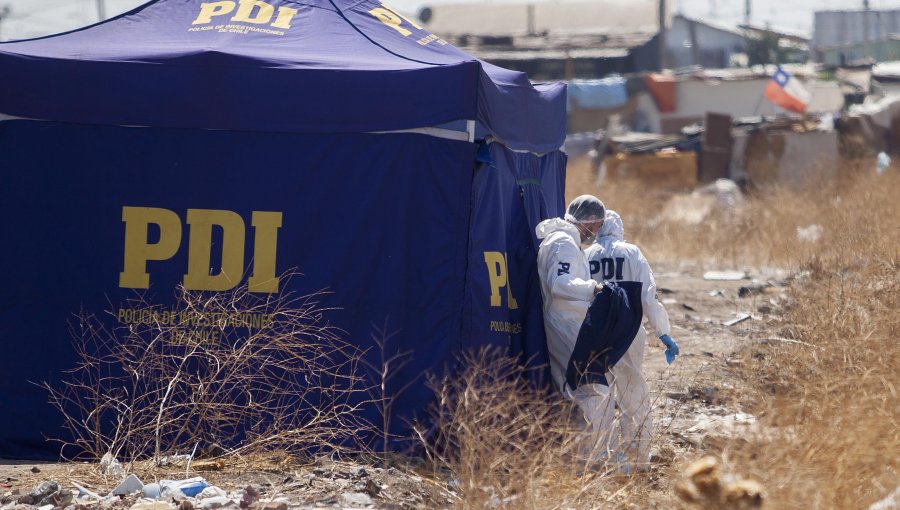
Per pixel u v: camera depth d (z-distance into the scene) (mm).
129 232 25719
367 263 25641
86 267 25719
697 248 70062
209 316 25469
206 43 27500
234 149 25703
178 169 25688
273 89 25406
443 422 24719
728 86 152875
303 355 25453
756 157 112875
